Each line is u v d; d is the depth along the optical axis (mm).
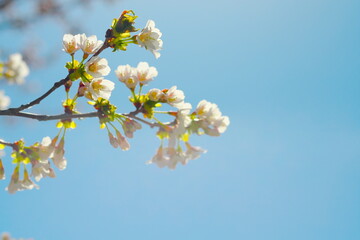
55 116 1270
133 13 1289
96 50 1291
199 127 1258
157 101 1268
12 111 1266
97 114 1271
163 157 1261
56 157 1288
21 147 1284
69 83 1281
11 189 1288
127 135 1268
